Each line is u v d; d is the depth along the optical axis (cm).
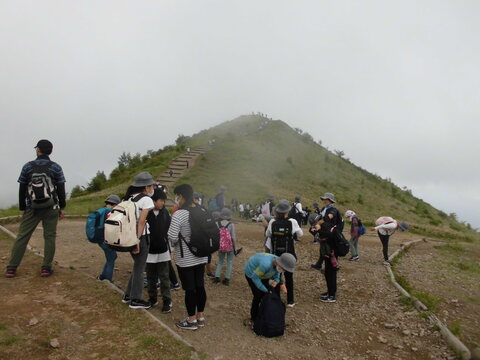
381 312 632
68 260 784
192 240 454
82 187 3322
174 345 405
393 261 1038
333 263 659
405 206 4088
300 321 569
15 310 445
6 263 632
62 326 420
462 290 791
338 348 491
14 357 348
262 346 464
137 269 487
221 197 1120
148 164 3519
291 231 612
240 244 1206
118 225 450
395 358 474
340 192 3897
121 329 428
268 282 533
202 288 482
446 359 475
